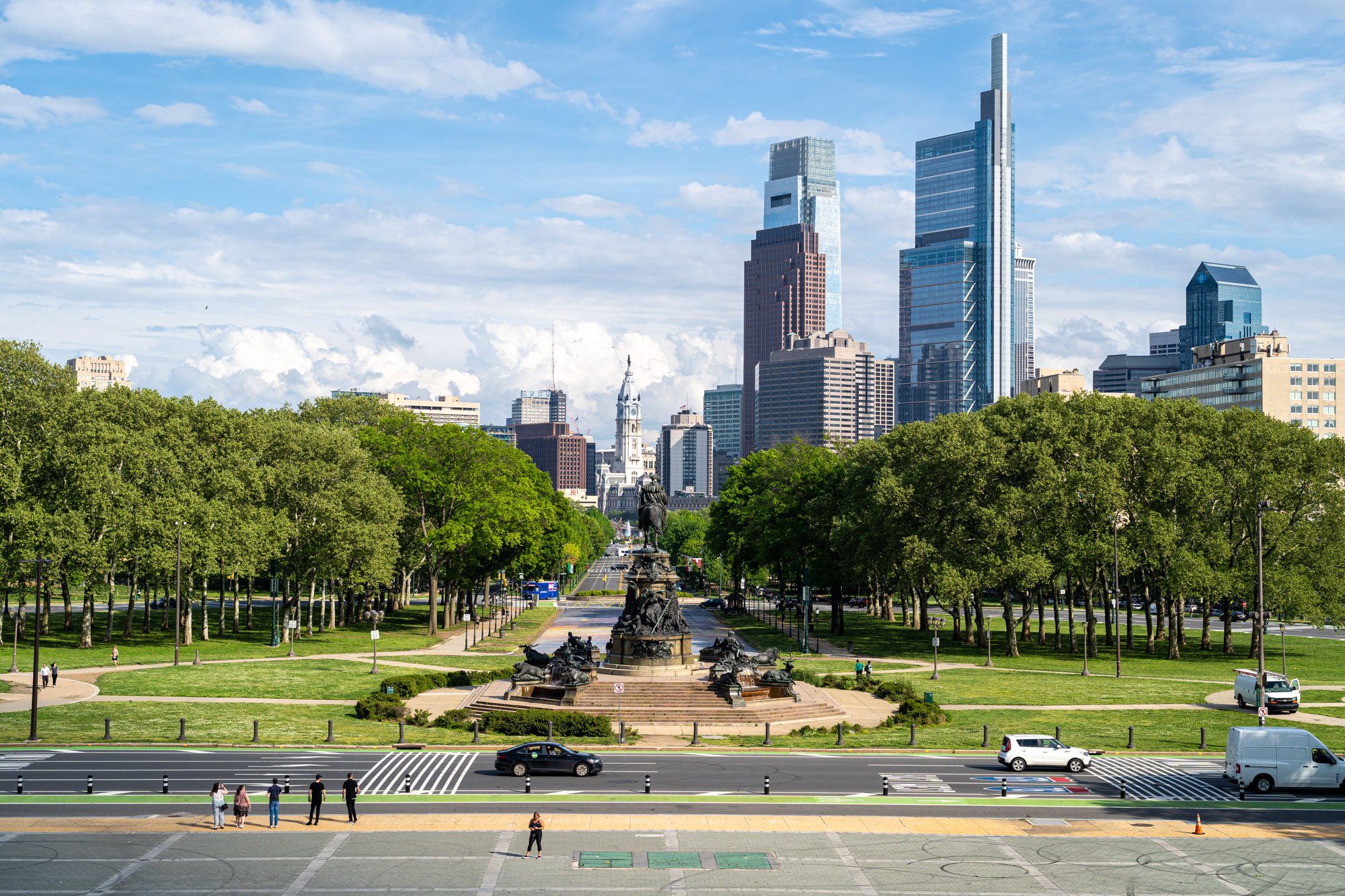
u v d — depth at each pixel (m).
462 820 53.06
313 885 43.62
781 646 139.75
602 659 97.38
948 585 119.38
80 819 52.50
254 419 139.12
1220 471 129.12
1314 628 172.38
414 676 97.56
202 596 129.00
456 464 150.62
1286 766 60.69
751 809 55.62
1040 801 58.03
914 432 144.62
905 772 65.31
